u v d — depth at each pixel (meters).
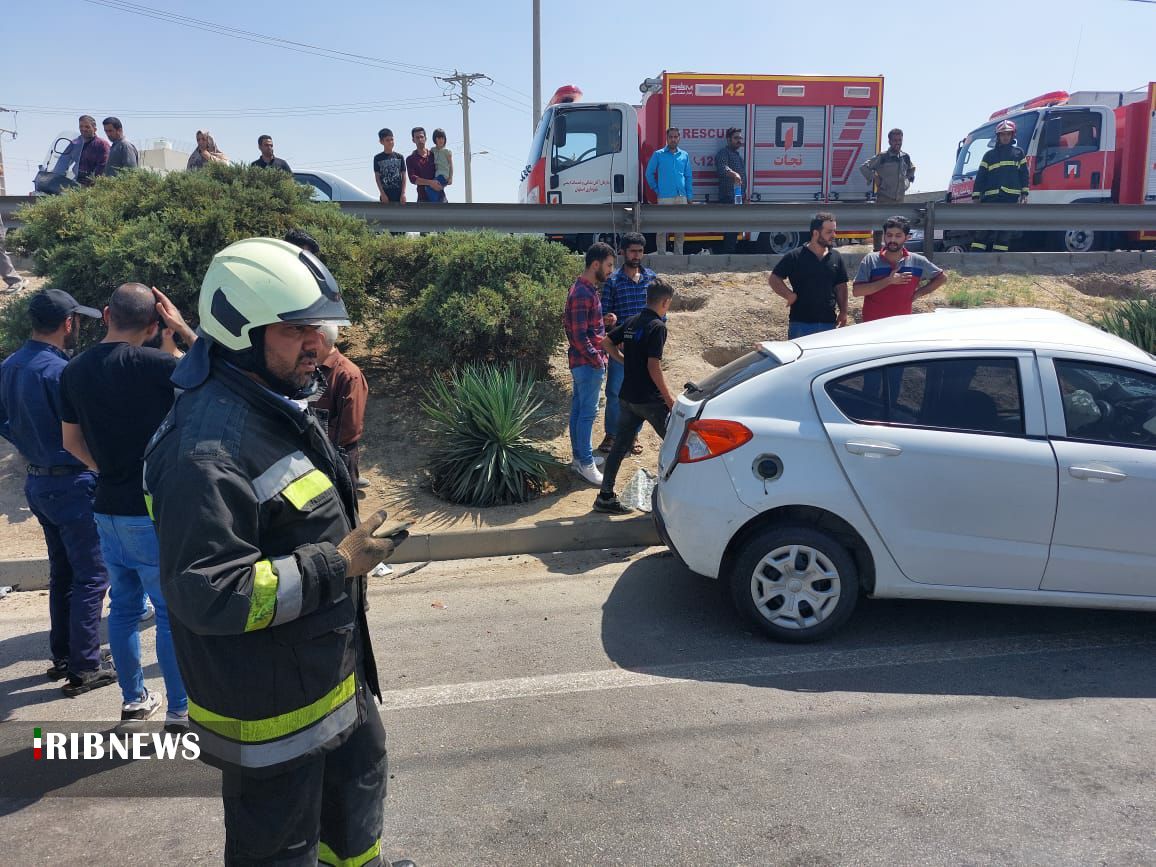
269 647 1.89
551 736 3.57
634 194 13.05
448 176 12.60
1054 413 4.30
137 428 3.36
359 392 4.71
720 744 3.48
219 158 10.67
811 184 13.55
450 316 7.70
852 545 4.40
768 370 4.56
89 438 3.38
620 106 12.90
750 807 3.06
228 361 1.99
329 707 2.02
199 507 1.76
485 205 10.44
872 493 4.29
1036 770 3.26
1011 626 4.64
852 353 4.48
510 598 5.16
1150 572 4.25
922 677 4.05
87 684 4.15
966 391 4.36
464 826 2.99
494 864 2.79
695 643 4.48
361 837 2.34
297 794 2.00
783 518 4.44
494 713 3.78
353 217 9.03
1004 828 2.91
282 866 2.03
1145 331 7.83
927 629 4.62
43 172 12.20
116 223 7.45
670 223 10.96
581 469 6.86
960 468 4.24
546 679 4.10
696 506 4.47
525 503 6.52
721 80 13.08
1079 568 4.27
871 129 13.55
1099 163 13.72
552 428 7.73
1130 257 11.68
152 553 3.45
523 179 14.25
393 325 8.05
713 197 13.24
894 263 7.12
